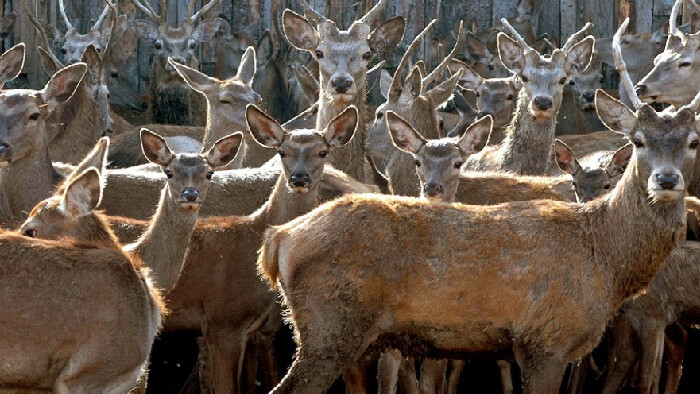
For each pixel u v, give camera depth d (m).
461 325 11.41
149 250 12.08
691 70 18.39
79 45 21.89
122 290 9.89
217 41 23.78
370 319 11.34
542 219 11.60
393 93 17.31
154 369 15.91
